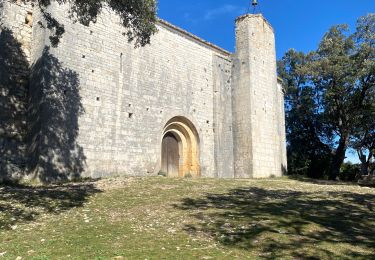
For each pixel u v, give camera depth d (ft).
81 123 63.41
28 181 56.85
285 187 60.34
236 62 97.04
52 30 61.62
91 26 67.51
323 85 113.80
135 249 25.77
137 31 47.85
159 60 80.02
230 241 28.02
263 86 98.27
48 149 58.18
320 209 40.29
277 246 26.84
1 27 61.36
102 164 65.62
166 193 49.49
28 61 63.72
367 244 27.96
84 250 25.52
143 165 72.95
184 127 85.92
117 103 69.87
